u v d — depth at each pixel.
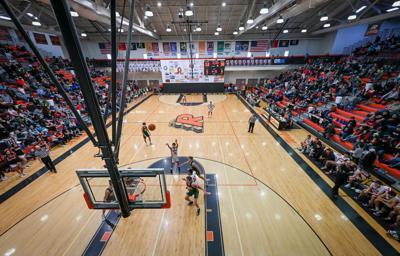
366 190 6.08
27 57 16.44
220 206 6.22
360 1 12.83
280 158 9.00
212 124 13.60
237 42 22.55
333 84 14.12
